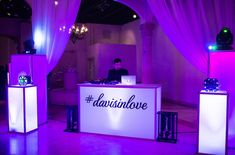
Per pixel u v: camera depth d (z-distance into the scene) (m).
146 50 9.76
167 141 4.52
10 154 3.90
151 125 4.62
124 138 4.73
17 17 12.86
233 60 4.14
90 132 5.07
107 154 3.92
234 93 4.16
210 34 4.70
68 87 9.48
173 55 9.27
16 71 5.49
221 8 4.69
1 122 6.02
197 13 4.69
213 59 4.26
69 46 13.98
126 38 13.80
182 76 8.74
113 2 9.59
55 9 5.64
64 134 5.00
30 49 5.59
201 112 3.88
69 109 5.20
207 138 3.87
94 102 5.00
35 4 5.73
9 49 15.59
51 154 3.90
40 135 4.93
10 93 5.04
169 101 9.58
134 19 12.61
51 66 5.87
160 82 10.31
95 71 12.74
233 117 4.20
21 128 4.99
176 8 4.68
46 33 5.74
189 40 4.68
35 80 5.54
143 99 4.64
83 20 13.15
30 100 5.12
